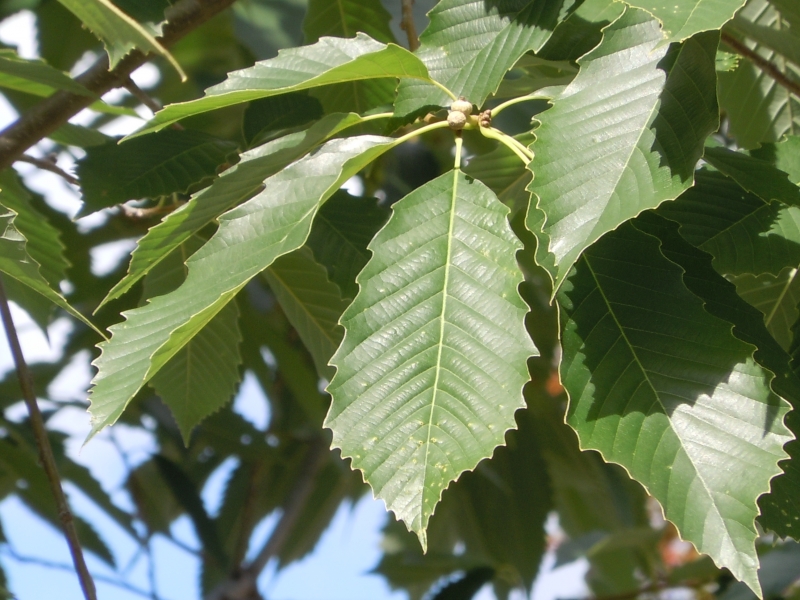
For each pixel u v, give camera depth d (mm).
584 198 864
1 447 1586
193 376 1308
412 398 862
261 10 1517
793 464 922
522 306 872
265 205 916
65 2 866
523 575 1912
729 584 1600
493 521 1933
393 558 2029
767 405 863
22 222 1191
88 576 983
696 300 889
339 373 866
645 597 1965
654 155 868
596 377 879
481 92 966
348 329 872
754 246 986
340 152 933
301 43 1364
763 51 1157
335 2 1250
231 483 2041
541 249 872
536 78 1081
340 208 1095
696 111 875
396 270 885
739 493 850
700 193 1004
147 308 895
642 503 2113
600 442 867
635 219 947
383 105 1098
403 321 875
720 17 833
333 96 1148
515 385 859
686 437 864
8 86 1069
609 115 886
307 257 1196
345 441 856
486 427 855
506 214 895
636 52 902
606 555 2266
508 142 919
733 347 877
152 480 2027
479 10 984
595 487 2082
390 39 1276
